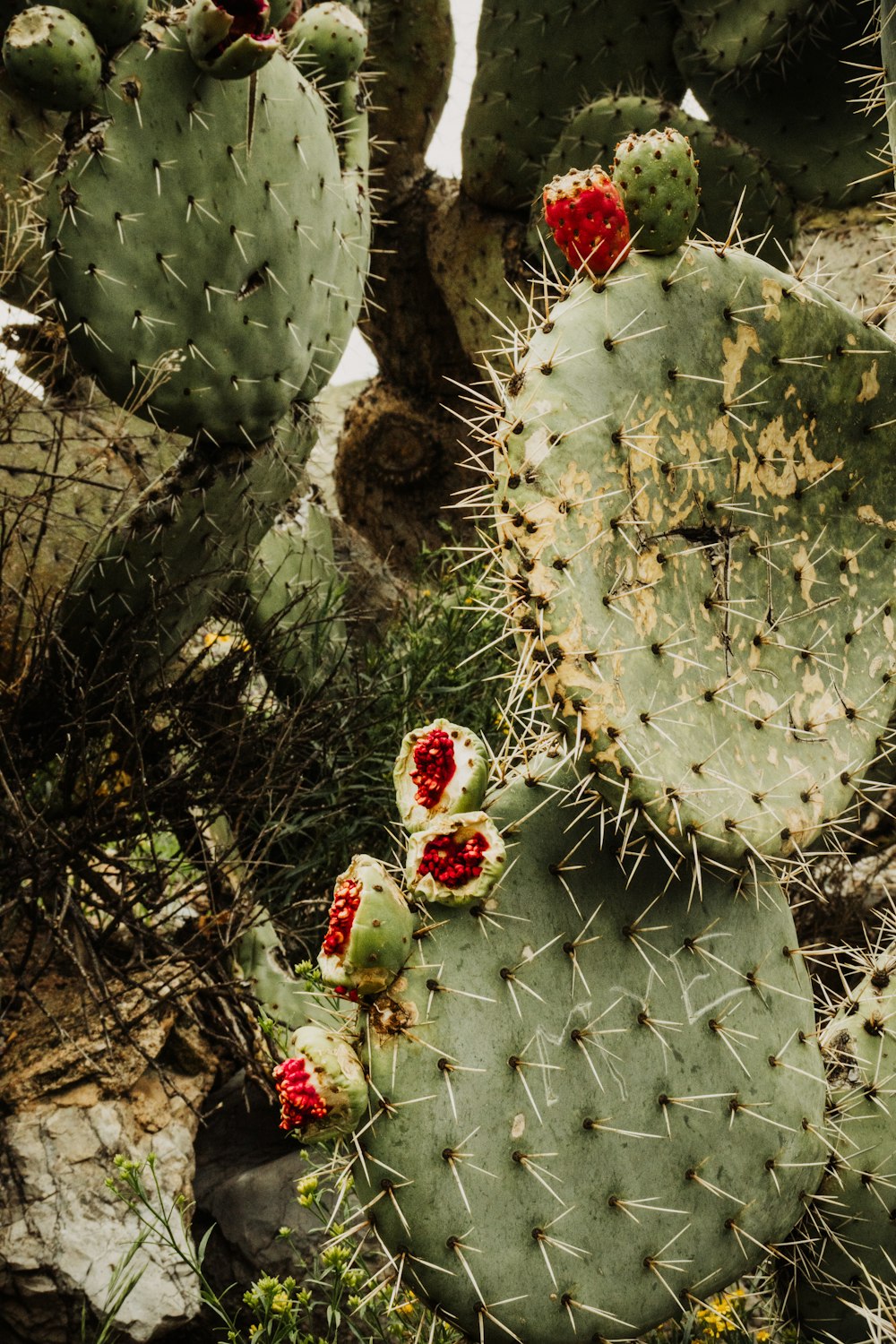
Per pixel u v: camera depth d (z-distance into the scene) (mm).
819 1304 2080
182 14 2717
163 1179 2752
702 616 1839
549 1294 1715
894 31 2268
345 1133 1636
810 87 4281
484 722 3398
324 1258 2113
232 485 3033
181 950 2857
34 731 3109
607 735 1640
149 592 3053
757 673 1896
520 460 1689
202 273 2781
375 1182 1662
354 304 3305
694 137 4176
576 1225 1736
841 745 1953
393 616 4367
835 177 4438
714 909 1918
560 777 1837
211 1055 3076
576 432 1699
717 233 4309
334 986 1649
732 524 1901
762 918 1979
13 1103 2758
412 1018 1666
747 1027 1911
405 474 5559
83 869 2914
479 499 1853
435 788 1738
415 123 5184
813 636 1981
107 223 2691
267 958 2945
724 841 1716
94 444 3826
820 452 2014
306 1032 1642
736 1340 2271
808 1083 1965
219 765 3146
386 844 3332
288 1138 2945
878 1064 2031
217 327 2838
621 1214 1774
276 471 3152
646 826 1830
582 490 1690
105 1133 2746
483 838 1695
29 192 3303
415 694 3441
